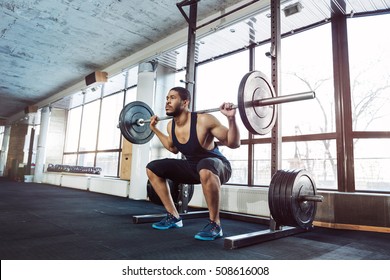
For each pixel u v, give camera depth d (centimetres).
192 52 284
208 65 430
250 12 303
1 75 588
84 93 627
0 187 571
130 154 488
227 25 328
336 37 297
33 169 834
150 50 435
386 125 268
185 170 209
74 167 682
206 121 191
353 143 275
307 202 192
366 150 273
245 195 316
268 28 331
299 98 163
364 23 295
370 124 274
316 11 294
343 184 272
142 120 262
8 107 869
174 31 393
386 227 234
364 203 246
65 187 648
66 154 792
